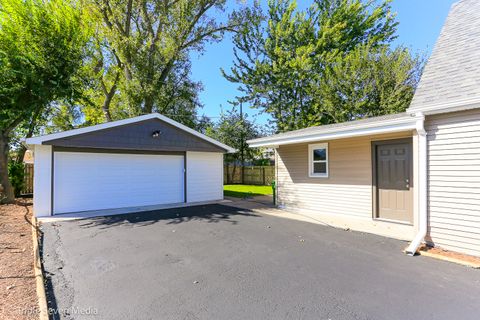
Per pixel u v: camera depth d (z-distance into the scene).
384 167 7.43
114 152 10.06
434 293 3.45
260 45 20.11
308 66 17.62
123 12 16.27
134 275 4.07
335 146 8.62
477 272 4.09
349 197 8.22
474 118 4.68
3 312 2.95
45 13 10.30
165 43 17.36
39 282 3.69
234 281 3.85
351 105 16.41
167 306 3.19
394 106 15.06
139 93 15.60
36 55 9.81
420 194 5.32
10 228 6.87
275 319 2.90
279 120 20.03
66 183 9.05
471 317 2.91
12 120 10.53
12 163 13.49
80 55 11.29
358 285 3.69
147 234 6.43
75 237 6.15
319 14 19.36
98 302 3.28
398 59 15.32
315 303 3.22
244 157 22.23
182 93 19.80
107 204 9.91
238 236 6.24
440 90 5.15
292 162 10.09
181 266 4.42
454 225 4.91
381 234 6.28
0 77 9.37
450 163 4.96
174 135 11.45
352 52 17.20
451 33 6.29
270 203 11.54
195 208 10.27
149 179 10.94
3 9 9.73
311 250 5.20
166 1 16.20
